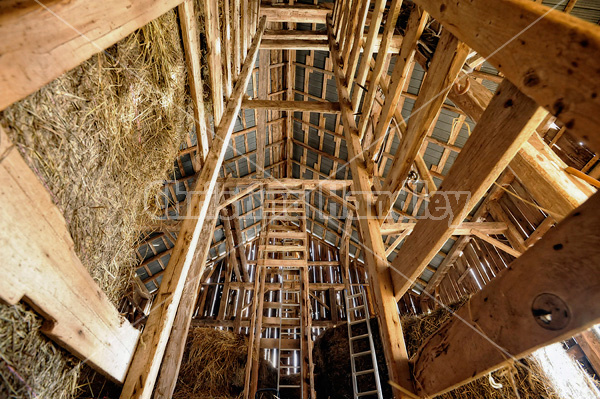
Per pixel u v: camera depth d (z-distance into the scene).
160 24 1.54
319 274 8.83
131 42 1.29
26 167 0.70
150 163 1.64
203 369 4.62
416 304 7.75
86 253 1.04
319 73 6.18
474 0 0.90
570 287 0.57
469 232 4.43
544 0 2.98
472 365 0.85
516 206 4.35
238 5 2.77
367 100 2.38
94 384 1.36
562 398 2.26
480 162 0.90
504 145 0.80
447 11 1.08
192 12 1.80
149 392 1.27
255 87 6.21
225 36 2.48
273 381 5.37
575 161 3.21
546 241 0.65
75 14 0.67
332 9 4.41
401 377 1.23
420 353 1.20
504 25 0.75
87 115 1.03
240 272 8.69
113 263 1.26
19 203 0.67
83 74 1.00
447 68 1.26
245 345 5.25
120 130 1.29
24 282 0.68
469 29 0.93
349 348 4.54
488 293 0.83
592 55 0.51
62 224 0.83
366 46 2.50
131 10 0.88
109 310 1.11
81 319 0.92
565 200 1.34
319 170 8.03
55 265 0.80
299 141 7.80
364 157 2.28
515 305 0.71
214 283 8.38
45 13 0.60
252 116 6.39
